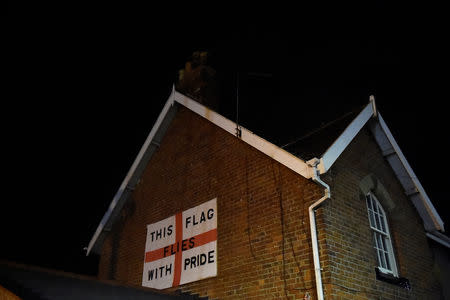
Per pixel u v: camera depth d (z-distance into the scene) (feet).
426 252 34.53
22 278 21.30
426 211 35.42
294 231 26.84
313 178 25.93
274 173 29.78
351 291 24.54
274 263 27.22
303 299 24.67
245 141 32.73
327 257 24.29
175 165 39.88
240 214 31.09
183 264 33.81
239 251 29.91
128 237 41.29
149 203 40.73
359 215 28.63
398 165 35.12
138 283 37.19
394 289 28.35
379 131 34.37
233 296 28.86
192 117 40.40
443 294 34.17
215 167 35.19
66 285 22.48
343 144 28.58
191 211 35.45
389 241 31.27
